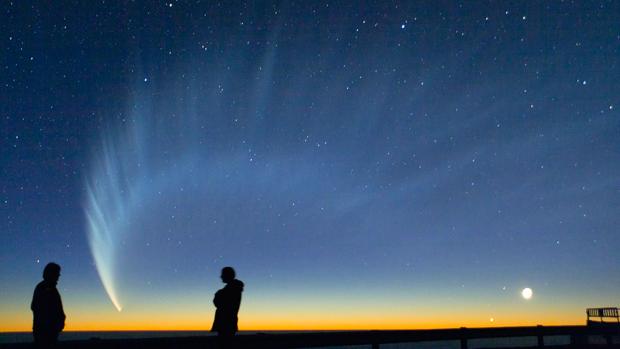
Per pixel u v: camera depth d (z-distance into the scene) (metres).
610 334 10.34
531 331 9.38
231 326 6.17
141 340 5.83
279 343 6.72
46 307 5.46
